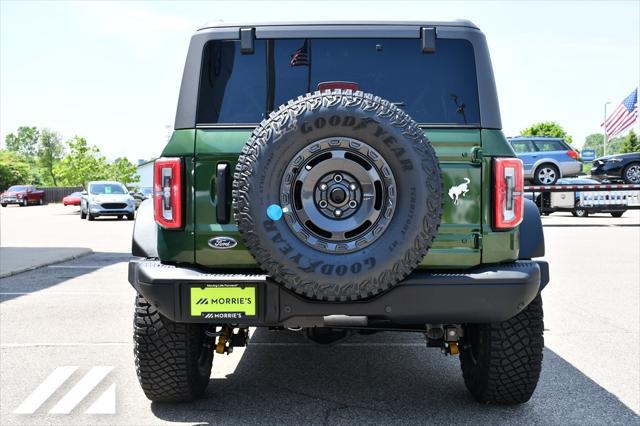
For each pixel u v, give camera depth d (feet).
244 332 13.30
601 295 26.58
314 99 10.52
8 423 12.39
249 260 11.50
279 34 12.21
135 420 12.52
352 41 12.28
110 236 60.03
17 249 45.42
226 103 12.11
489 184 11.62
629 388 14.55
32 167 484.33
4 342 18.86
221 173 11.48
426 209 10.36
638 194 65.21
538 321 12.26
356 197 10.50
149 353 12.36
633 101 99.71
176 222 11.54
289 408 13.20
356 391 14.34
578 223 69.05
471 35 12.20
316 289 10.37
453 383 14.96
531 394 12.86
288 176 10.43
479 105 11.94
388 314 10.99
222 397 13.94
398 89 12.22
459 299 11.02
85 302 25.46
